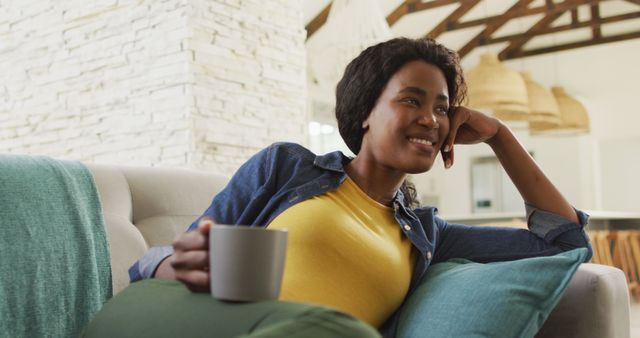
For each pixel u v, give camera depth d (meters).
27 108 3.58
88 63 3.33
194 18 3.03
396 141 1.12
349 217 1.11
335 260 1.05
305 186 1.13
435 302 1.08
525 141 10.57
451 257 1.32
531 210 1.34
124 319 0.78
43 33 3.51
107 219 1.29
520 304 1.02
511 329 1.01
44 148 3.51
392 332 1.15
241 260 0.67
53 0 3.47
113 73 3.25
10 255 1.01
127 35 3.20
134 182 1.42
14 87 3.63
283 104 3.50
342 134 1.23
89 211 1.20
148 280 0.91
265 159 1.18
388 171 1.17
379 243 1.12
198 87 3.02
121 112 3.22
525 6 9.64
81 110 3.36
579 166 10.15
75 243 1.12
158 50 3.09
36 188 1.10
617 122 10.30
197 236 0.75
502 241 1.32
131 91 3.18
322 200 1.11
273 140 3.43
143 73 3.13
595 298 1.12
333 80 3.58
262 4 3.41
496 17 9.16
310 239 1.05
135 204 1.40
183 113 2.99
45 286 1.05
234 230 0.67
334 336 0.61
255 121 3.32
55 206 1.12
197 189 1.52
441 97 1.14
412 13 8.47
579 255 1.04
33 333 1.01
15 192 1.06
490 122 1.34
